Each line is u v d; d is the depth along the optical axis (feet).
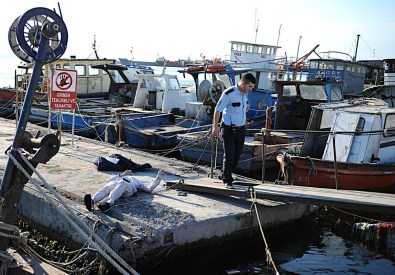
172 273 20.24
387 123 33.71
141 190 24.31
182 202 23.20
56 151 14.42
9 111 66.54
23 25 13.65
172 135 49.60
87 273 18.40
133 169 29.68
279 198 21.62
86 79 70.90
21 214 23.66
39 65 14.01
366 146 32.12
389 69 85.51
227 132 23.20
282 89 48.44
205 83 53.26
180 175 29.22
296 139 43.01
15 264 14.96
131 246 18.21
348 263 21.94
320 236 25.40
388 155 34.24
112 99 69.15
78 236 19.88
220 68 54.65
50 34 13.76
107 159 29.58
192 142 44.09
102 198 21.89
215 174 29.96
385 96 70.18
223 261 21.72
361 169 31.19
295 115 49.37
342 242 24.63
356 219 27.89
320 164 31.14
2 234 14.28
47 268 15.98
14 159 13.99
